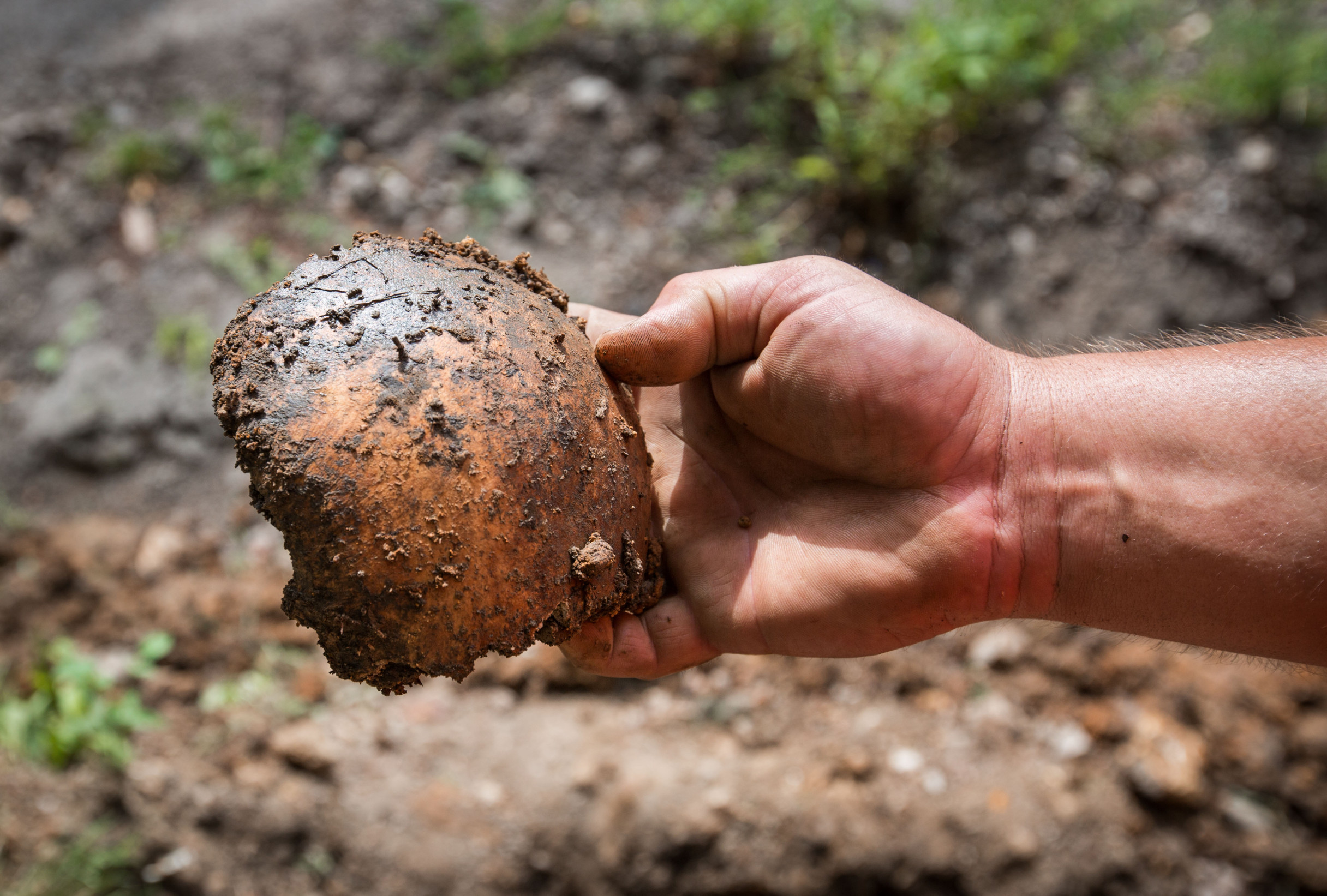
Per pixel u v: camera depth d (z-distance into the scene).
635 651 0.47
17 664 0.62
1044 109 0.81
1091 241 0.77
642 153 0.78
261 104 0.78
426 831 0.59
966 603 0.47
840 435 0.46
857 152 0.76
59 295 0.71
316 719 0.61
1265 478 0.44
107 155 0.75
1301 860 0.61
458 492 0.41
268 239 0.73
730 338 0.47
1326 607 0.43
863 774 0.61
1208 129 0.82
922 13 0.82
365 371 0.41
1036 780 0.61
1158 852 0.61
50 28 0.82
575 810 0.59
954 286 0.75
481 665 0.62
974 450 0.46
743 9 0.80
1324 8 0.89
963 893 0.59
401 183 0.76
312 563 0.41
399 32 0.82
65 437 0.67
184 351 0.69
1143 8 0.89
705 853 0.59
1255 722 0.63
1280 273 0.78
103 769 0.59
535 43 0.81
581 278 0.73
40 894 0.57
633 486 0.44
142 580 0.65
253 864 0.59
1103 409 0.46
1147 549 0.45
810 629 0.47
